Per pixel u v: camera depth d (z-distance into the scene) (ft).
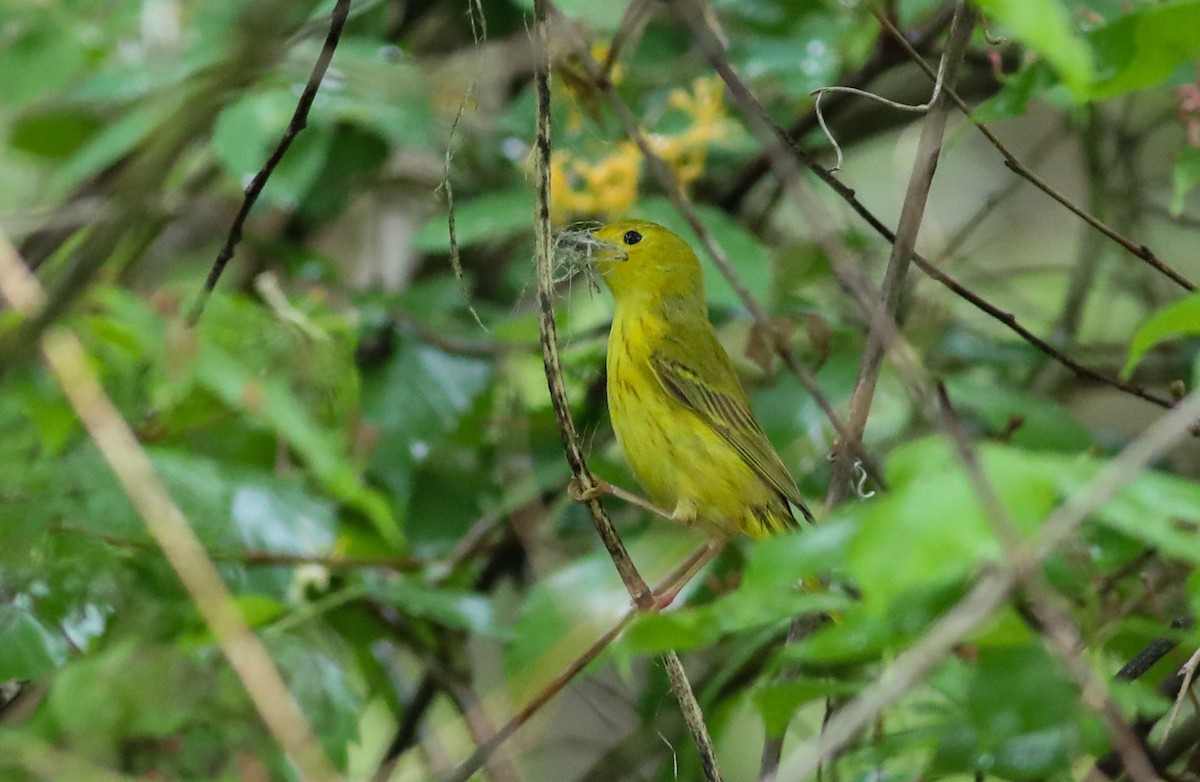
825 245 21.56
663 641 18.49
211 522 28.84
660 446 36.47
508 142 42.09
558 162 34.45
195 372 25.86
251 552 30.35
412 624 35.94
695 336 36.88
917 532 14.34
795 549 16.21
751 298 27.66
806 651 18.99
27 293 21.80
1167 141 48.93
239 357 29.73
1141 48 19.01
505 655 30.76
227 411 31.94
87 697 24.82
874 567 14.38
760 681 25.31
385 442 37.96
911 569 14.29
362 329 39.58
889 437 35.94
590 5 34.27
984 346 41.55
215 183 44.86
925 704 24.22
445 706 41.65
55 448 27.96
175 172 40.32
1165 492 15.07
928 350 40.29
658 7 38.65
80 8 35.04
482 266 45.55
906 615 19.24
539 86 23.27
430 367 39.17
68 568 27.25
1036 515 14.42
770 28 42.55
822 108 42.37
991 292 48.73
